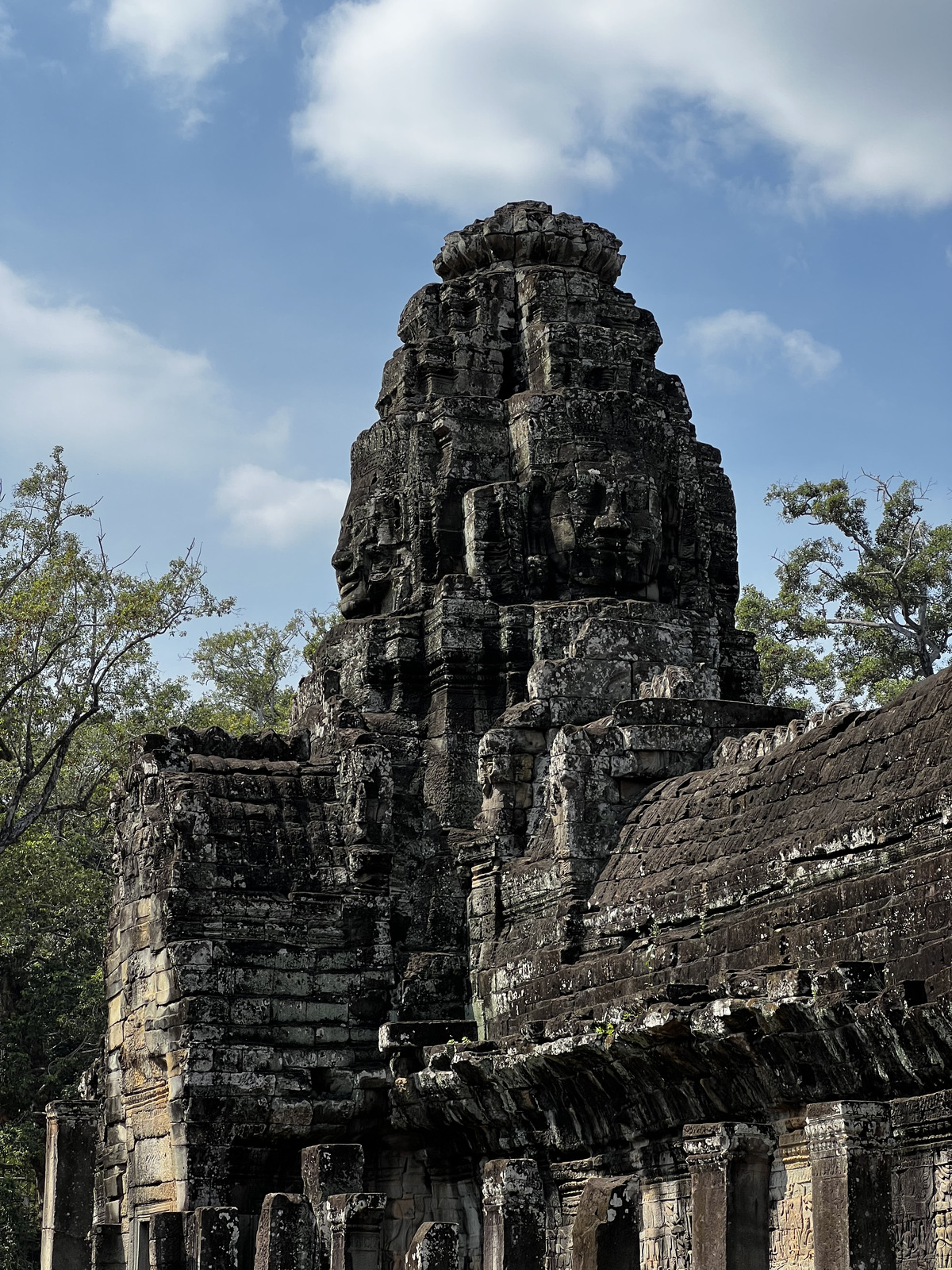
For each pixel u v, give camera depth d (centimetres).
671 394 2947
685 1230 1773
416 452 2778
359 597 2828
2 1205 3481
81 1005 3938
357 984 2352
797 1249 1565
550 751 2380
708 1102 1717
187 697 5009
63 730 4422
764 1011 1534
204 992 2286
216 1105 2248
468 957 2416
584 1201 1686
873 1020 1431
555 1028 1925
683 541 2762
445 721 2611
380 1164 2333
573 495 2680
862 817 1678
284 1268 1973
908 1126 1436
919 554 4306
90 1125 2658
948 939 1428
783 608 4331
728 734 2281
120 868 2584
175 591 4159
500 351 2866
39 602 3922
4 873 3875
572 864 2178
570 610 2589
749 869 1817
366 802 2445
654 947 1922
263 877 2370
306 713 2769
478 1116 2120
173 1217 2139
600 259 2930
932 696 1686
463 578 2650
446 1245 1770
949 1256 1387
